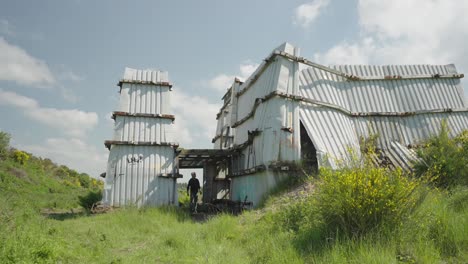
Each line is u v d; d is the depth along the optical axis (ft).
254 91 55.57
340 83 54.44
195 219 41.75
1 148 107.65
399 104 55.21
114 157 50.67
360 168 21.20
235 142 63.16
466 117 55.88
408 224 18.80
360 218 19.20
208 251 21.63
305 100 47.03
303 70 51.13
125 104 53.31
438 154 34.55
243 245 23.65
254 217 32.09
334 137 47.09
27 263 16.26
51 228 25.13
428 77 57.52
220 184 69.41
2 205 28.04
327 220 20.93
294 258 17.71
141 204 49.29
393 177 20.53
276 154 43.75
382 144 51.65
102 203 48.34
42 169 126.41
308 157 49.08
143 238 27.68
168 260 20.35
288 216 26.32
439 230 17.84
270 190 42.37
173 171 52.29
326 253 17.13
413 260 15.65
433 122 54.49
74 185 131.64
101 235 26.78
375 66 57.57
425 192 20.98
